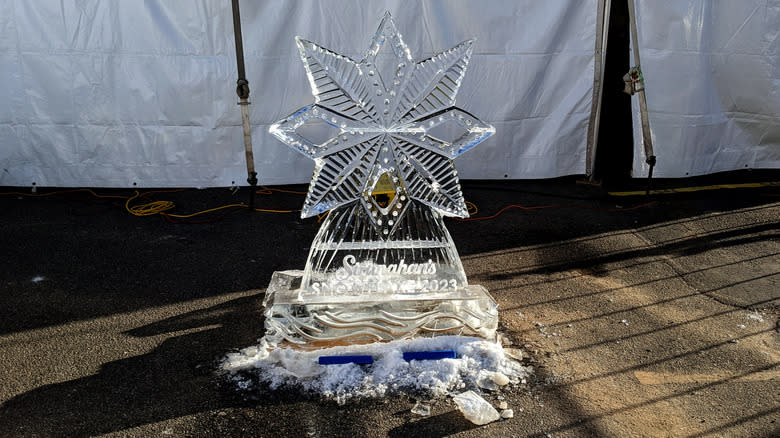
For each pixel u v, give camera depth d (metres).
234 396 3.10
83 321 3.75
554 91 6.42
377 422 2.94
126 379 3.20
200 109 6.07
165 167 6.21
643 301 4.19
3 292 4.06
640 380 3.30
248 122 5.50
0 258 4.58
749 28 6.43
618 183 6.72
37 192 6.10
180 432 2.83
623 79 5.95
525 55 6.25
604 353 3.55
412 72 3.46
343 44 6.11
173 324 3.75
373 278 3.57
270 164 6.33
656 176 6.68
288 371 3.30
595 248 5.09
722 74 6.59
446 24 6.13
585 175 6.79
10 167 6.03
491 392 3.17
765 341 3.70
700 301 4.20
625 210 5.97
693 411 3.04
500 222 5.62
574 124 6.52
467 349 3.48
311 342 3.44
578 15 6.23
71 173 6.13
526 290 4.32
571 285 4.41
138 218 5.52
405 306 3.53
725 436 2.86
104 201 5.93
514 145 6.57
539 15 6.18
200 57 5.94
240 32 5.38
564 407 3.06
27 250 4.75
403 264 3.59
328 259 3.57
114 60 5.87
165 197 6.08
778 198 6.31
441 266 3.65
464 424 2.93
